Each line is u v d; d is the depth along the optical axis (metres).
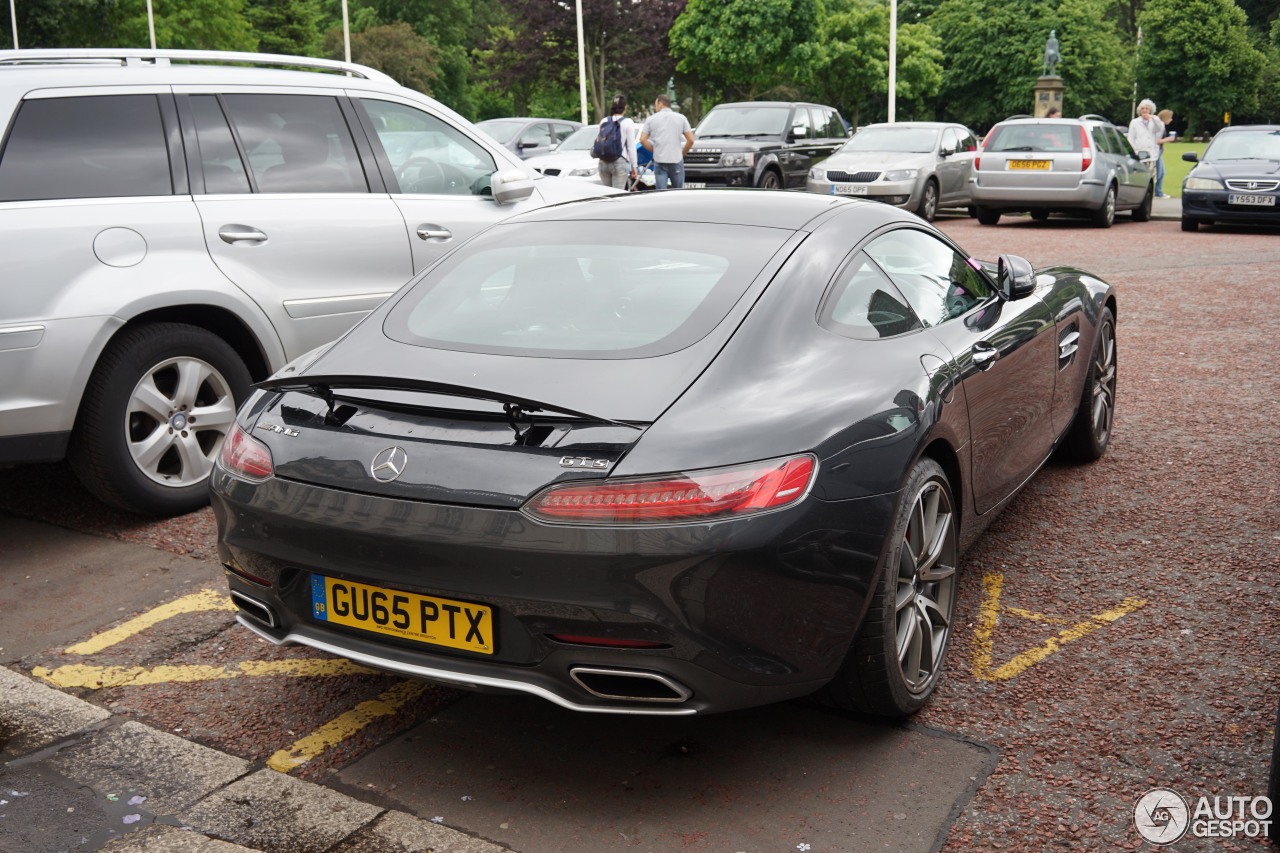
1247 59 76.56
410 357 2.79
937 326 3.32
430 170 5.57
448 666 2.48
